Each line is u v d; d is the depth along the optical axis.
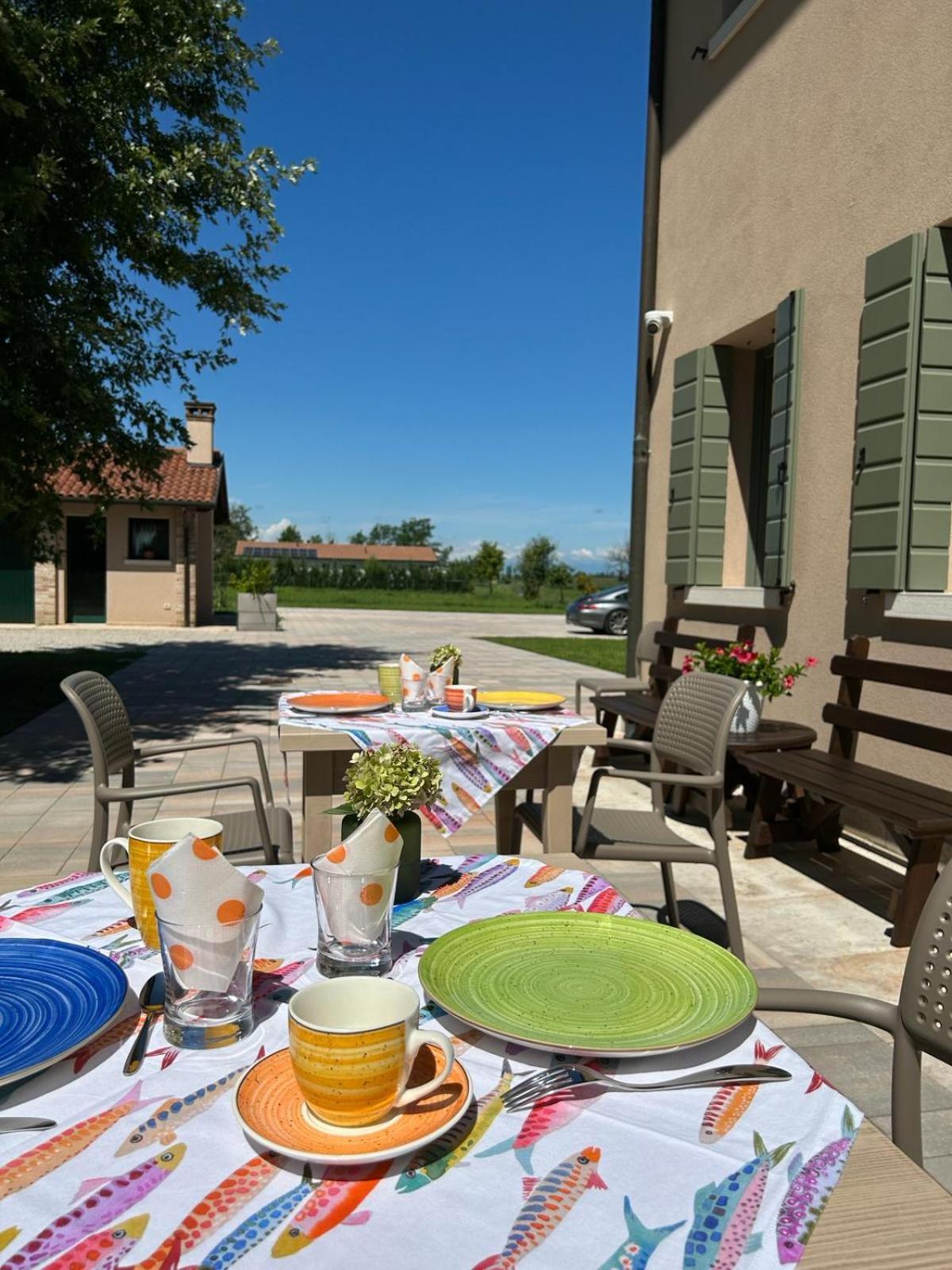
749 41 5.69
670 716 3.37
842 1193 0.78
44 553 9.71
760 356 6.33
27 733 7.70
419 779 1.56
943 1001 1.31
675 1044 0.98
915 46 4.22
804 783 3.88
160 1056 1.00
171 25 8.22
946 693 3.88
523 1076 0.97
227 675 11.68
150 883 1.03
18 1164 0.81
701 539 6.36
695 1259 0.70
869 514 4.42
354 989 0.95
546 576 50.69
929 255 4.11
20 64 6.92
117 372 9.14
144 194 8.10
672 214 6.84
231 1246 0.71
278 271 9.72
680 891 4.01
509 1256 0.70
